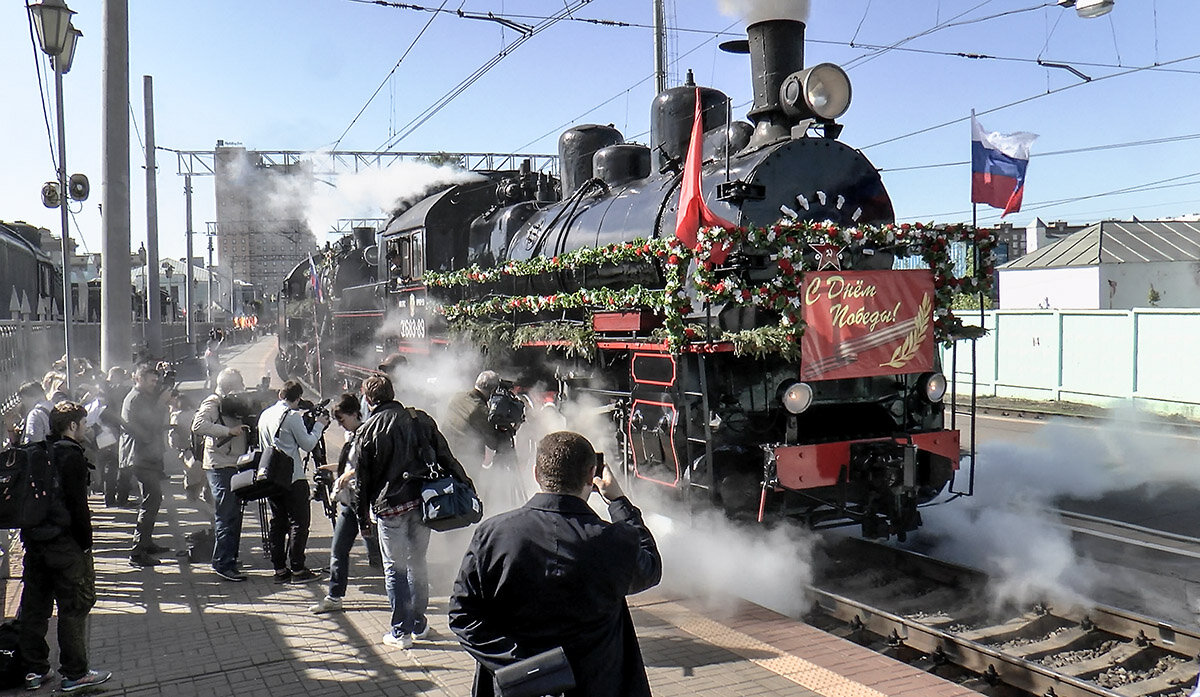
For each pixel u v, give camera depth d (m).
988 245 7.33
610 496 3.08
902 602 6.15
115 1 10.12
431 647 5.17
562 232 9.63
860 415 7.43
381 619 5.71
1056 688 4.56
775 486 6.44
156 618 5.78
